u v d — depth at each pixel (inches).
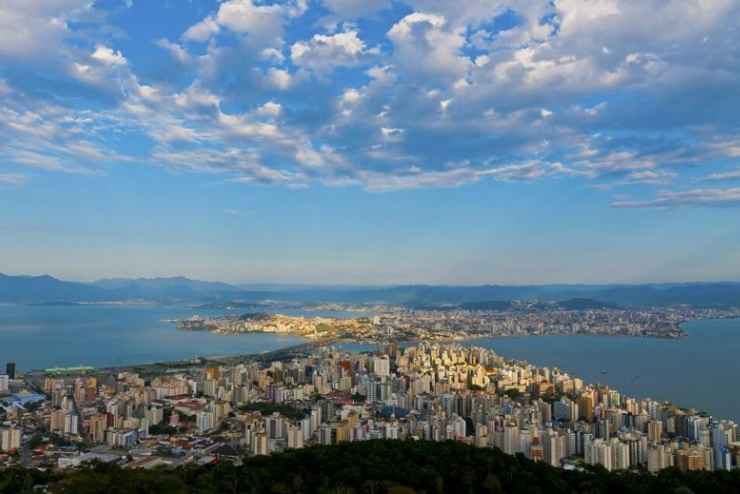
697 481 2573.8
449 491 2586.1
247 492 2541.8
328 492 2458.2
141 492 2463.1
